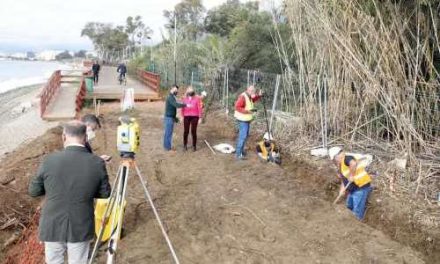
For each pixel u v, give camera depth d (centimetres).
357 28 916
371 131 992
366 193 725
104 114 1756
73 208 413
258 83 1388
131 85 2839
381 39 881
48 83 2064
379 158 896
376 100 934
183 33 3725
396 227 688
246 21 2070
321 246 605
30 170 1034
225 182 864
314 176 888
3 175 1003
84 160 423
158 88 2292
